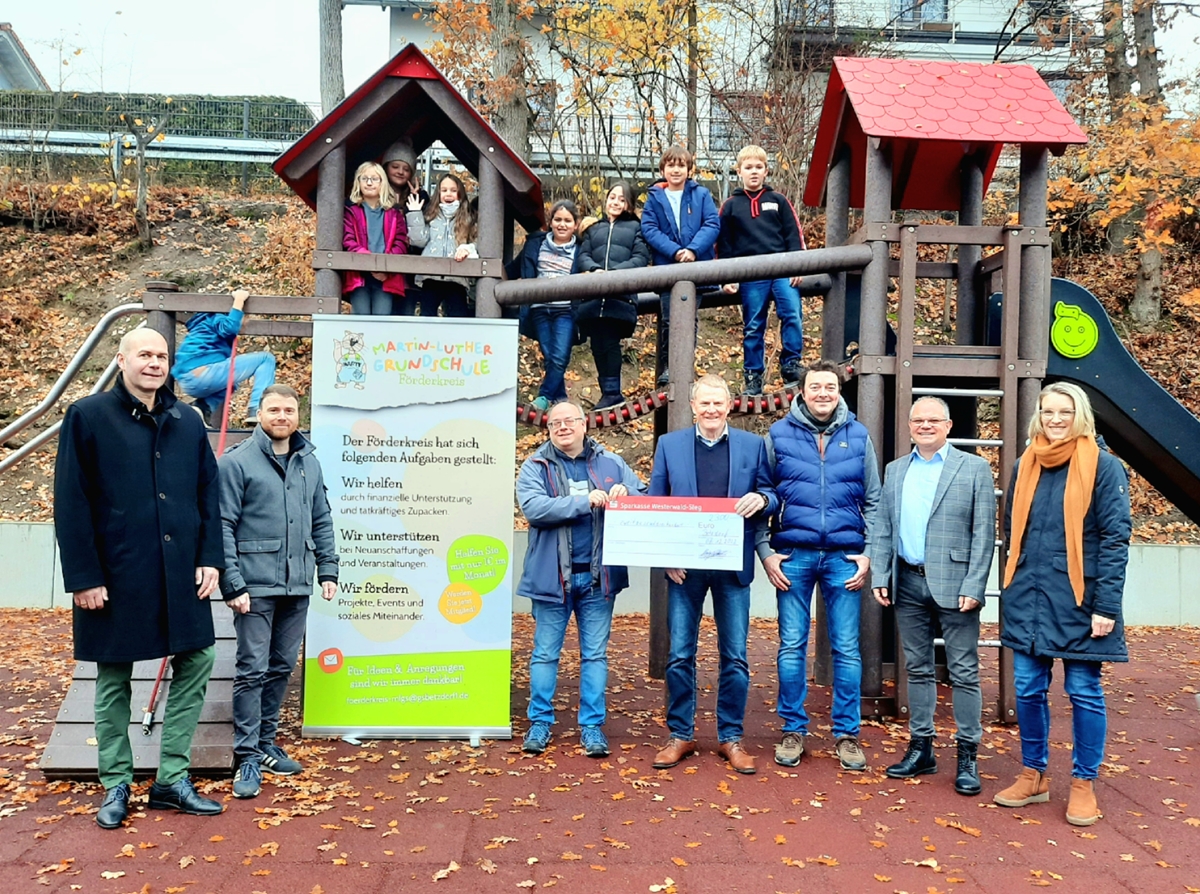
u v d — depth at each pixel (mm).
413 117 6410
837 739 4996
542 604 5219
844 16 17484
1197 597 9984
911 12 19188
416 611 5402
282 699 4820
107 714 4055
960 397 7051
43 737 5332
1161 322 14555
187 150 17438
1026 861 3785
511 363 5547
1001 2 19625
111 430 4000
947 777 4812
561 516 4988
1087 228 16453
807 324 14523
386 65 5836
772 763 4984
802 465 4957
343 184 6000
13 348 13102
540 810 4234
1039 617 4316
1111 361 6918
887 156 6180
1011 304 6016
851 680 4945
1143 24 14523
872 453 5055
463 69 14109
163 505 4055
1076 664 4262
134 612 3965
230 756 4617
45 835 3871
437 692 5375
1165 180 12578
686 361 6273
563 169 15680
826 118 7008
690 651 4973
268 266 14695
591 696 5156
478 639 5418
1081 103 15414
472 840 3879
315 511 4883
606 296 6230
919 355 6102
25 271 14344
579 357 13500
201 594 4156
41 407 6488
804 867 3680
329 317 5484
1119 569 4141
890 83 6363
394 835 3924
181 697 4195
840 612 4961
